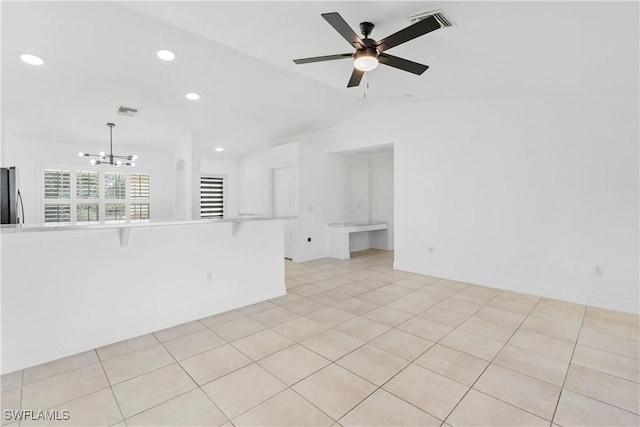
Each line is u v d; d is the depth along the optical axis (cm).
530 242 396
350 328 295
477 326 298
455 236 463
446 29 234
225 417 175
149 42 303
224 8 230
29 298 228
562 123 368
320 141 651
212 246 331
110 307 265
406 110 509
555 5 187
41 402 187
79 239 249
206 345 261
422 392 198
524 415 177
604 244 345
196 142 579
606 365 229
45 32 273
